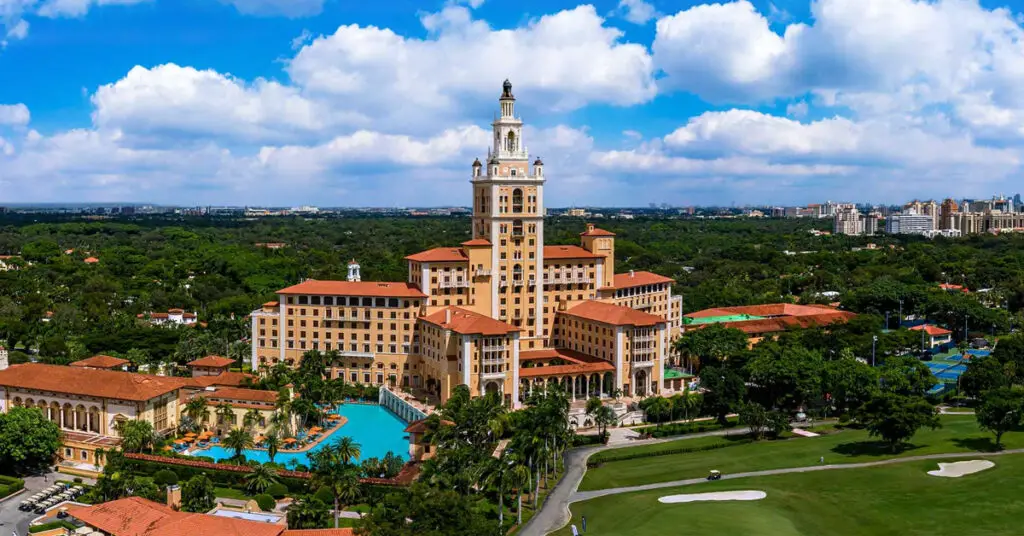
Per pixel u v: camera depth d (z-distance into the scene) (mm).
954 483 155875
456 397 188500
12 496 158625
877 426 178625
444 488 139750
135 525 122875
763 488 158500
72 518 143375
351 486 145000
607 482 165500
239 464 172000
